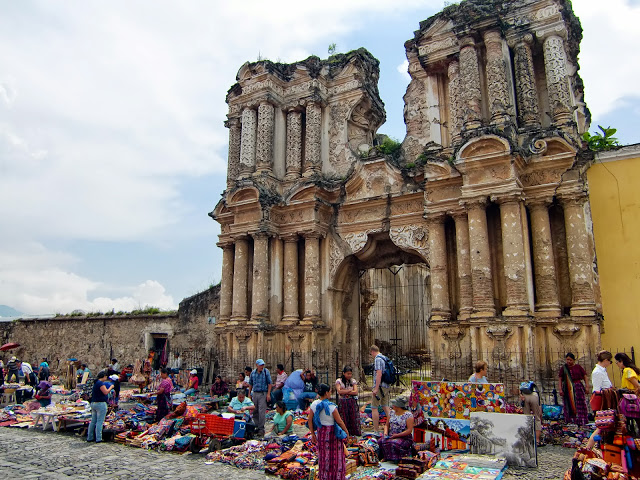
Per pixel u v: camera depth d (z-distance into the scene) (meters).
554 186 15.04
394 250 19.70
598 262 15.38
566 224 15.02
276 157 21.34
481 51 17.25
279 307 19.86
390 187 18.80
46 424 13.47
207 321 24.25
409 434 9.66
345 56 21.47
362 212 19.50
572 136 15.37
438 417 10.52
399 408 9.88
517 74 16.73
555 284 14.85
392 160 18.73
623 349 14.62
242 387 14.34
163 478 9.05
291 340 19.17
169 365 24.47
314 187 19.44
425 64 18.69
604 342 14.87
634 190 15.35
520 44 16.78
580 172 15.17
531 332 14.00
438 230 16.88
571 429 11.40
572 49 17.91
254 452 10.31
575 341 13.98
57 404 15.73
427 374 24.72
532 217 15.38
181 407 12.78
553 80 16.08
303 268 20.31
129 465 9.93
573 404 11.66
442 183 16.77
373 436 10.82
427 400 10.76
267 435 12.00
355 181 19.47
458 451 10.05
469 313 15.47
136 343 26.30
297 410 14.93
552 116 15.96
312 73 21.05
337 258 19.67
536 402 10.94
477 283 14.93
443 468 8.70
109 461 10.23
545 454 10.16
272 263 20.20
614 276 15.12
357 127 21.92
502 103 15.77
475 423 9.84
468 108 16.33
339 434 7.82
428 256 17.64
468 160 15.39
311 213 19.59
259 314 19.36
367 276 26.59
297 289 19.89
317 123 20.94
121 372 24.44
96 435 11.99
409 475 8.51
